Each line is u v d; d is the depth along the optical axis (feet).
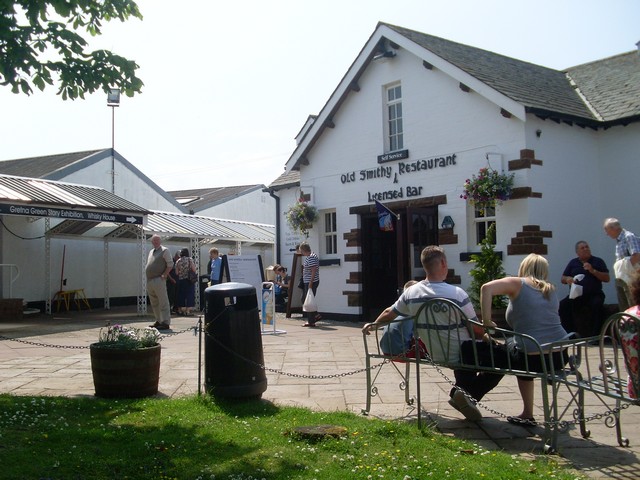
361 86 52.70
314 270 48.85
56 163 84.89
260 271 43.86
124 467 15.30
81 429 18.52
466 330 19.81
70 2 21.70
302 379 27.09
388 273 52.65
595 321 36.35
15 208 48.32
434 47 48.37
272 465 15.39
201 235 70.95
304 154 56.39
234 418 20.08
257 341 22.91
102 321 53.67
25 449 16.40
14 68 21.62
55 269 65.87
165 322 45.19
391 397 23.68
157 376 24.36
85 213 53.83
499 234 42.83
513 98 41.11
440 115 46.88
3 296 59.62
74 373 28.91
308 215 55.26
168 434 18.07
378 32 50.11
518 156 41.98
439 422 20.29
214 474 14.79
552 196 42.68
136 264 76.23
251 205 113.29
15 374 28.68
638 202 43.93
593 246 44.91
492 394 24.11
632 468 15.83
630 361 15.23
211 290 22.88
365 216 53.21
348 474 14.71
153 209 91.56
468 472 14.78
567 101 46.73
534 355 18.95
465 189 43.04
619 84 49.29
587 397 23.59
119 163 86.48
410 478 14.39
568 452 17.21
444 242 46.19
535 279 19.40
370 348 35.99
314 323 48.16
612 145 45.24
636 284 16.11
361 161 52.65
